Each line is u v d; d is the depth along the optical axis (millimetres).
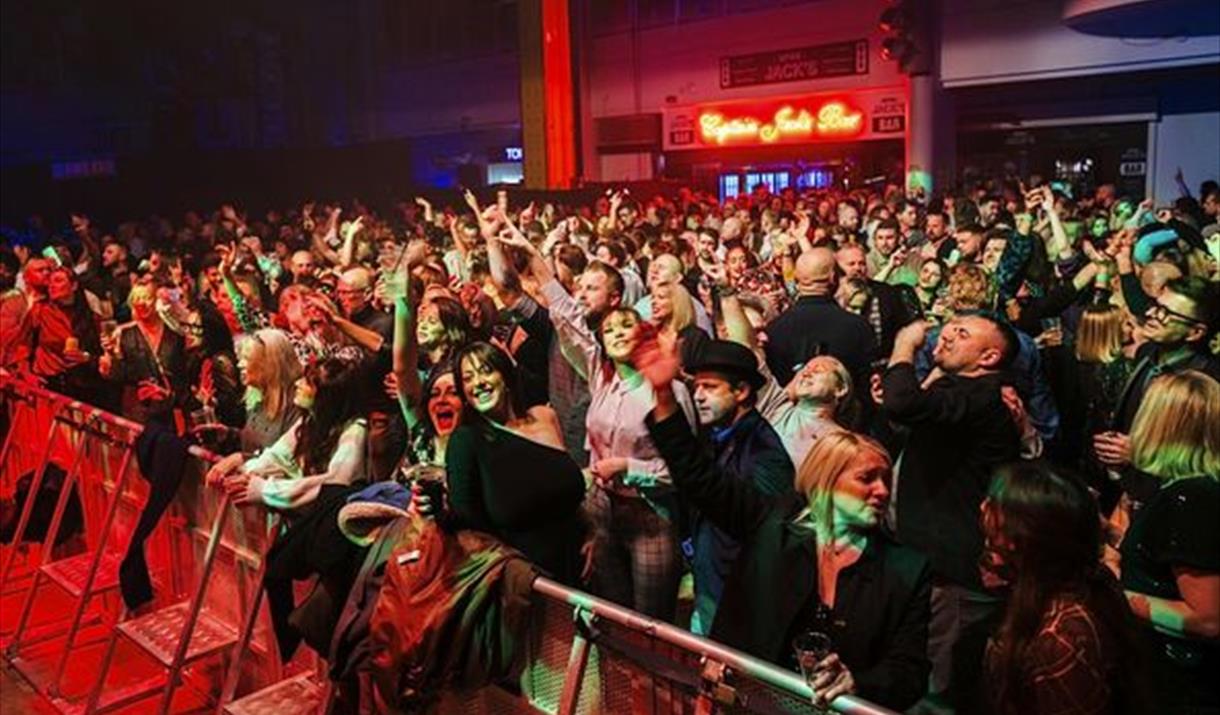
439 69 35438
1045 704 2512
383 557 3898
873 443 3080
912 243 11234
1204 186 15305
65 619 6703
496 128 34188
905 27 22312
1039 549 2588
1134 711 2541
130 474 5875
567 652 3447
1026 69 22016
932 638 3811
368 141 37312
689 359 4996
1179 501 3113
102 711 5219
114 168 34312
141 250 17703
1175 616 3086
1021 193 15344
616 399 4441
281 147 35500
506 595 3547
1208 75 20922
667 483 4375
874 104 24641
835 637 3014
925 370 5750
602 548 4500
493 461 3857
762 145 27344
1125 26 19500
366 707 3996
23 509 6738
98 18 33719
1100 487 5305
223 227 18234
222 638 5012
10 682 5957
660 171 30359
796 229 10430
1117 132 22469
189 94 34438
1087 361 6098
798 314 5871
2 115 32688
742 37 27484
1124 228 9852
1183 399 3227
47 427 6961
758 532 3262
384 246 11195
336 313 6344
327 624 4133
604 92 31312
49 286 7926
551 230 11836
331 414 4527
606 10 30812
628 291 7746
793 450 4539
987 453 3807
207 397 7152
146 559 5801
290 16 36438
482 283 7672
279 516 4559
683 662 3152
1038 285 7410
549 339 6242
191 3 34531
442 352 5227
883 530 3088
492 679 3568
